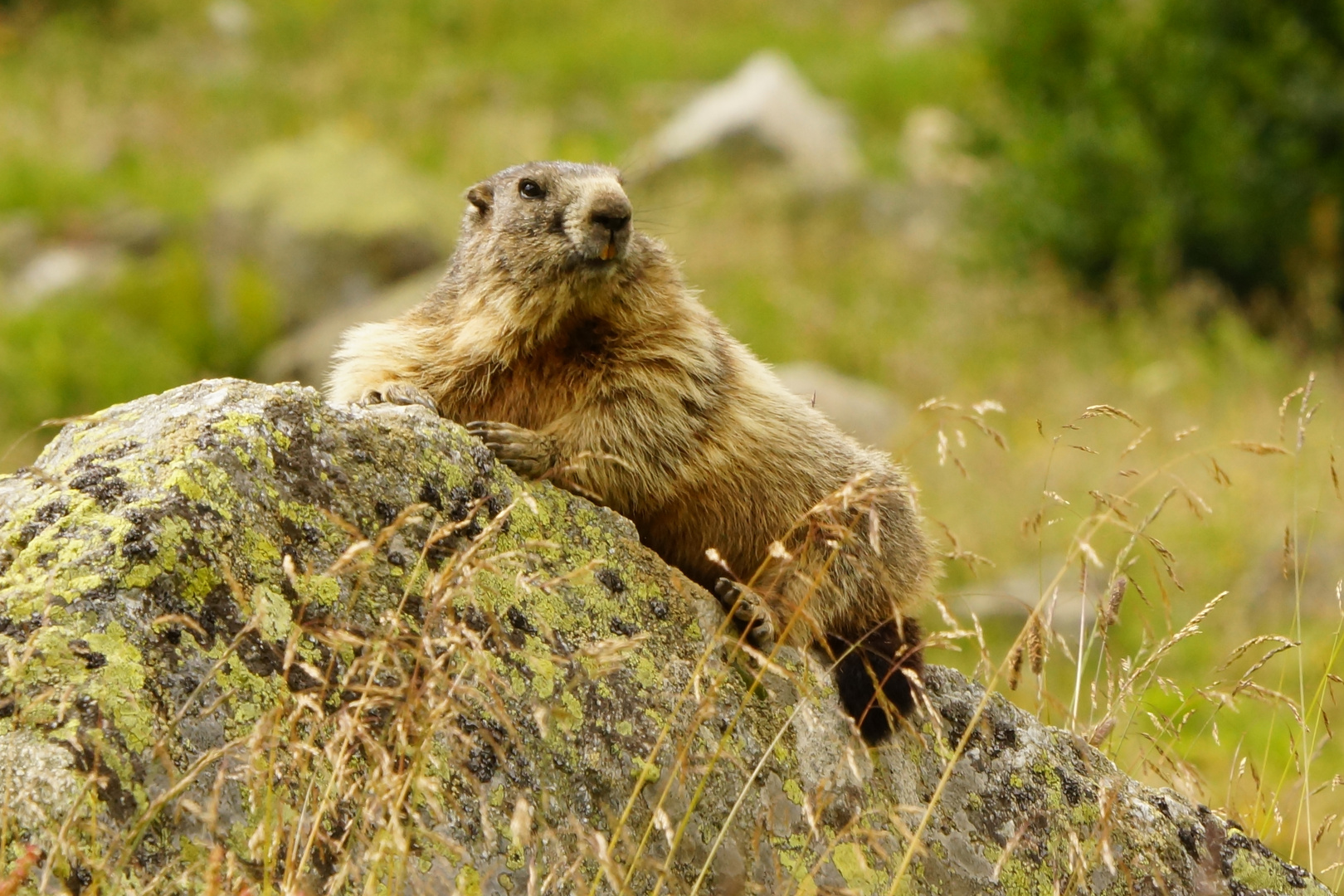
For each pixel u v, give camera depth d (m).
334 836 8.38
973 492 30.33
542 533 10.55
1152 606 11.67
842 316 43.16
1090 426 34.41
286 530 9.40
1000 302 43.06
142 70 61.88
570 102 63.03
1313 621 24.41
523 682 9.60
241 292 41.91
